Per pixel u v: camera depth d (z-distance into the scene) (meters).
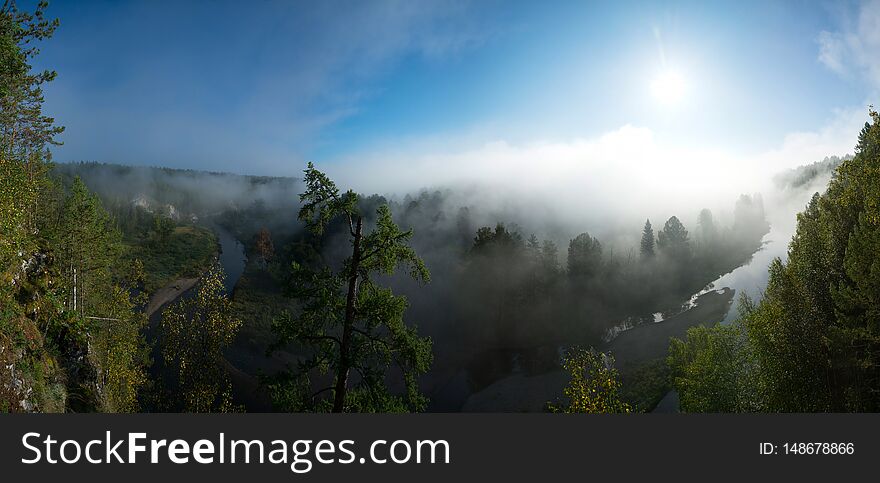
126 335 41.56
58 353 24.41
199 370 36.91
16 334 19.94
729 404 34.06
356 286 19.48
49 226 41.34
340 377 17.72
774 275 30.31
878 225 22.64
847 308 24.03
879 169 23.64
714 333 37.09
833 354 24.42
